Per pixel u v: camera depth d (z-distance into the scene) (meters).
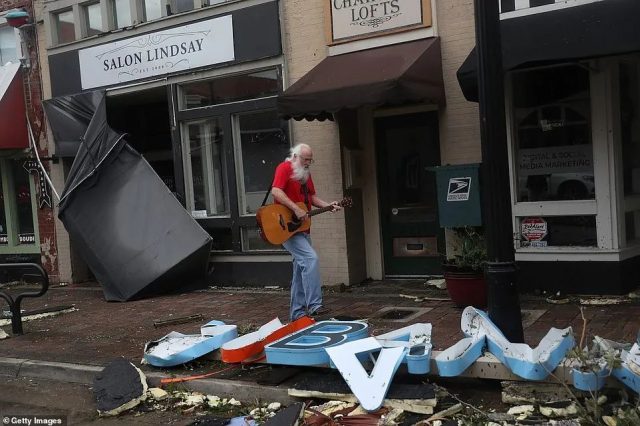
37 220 11.76
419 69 7.54
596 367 4.20
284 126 9.27
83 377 6.16
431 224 8.78
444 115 8.10
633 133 7.66
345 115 8.86
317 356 5.03
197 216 10.06
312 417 4.58
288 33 9.02
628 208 7.37
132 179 9.86
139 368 6.03
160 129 11.73
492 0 4.97
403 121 8.81
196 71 9.76
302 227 6.98
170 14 10.08
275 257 9.41
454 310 7.16
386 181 9.05
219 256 9.88
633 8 6.38
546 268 7.43
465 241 7.17
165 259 9.30
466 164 7.27
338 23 8.62
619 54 6.24
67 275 11.50
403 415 4.55
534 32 6.76
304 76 8.38
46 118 11.39
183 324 7.63
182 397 5.45
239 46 9.36
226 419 4.87
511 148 7.54
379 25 8.36
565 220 7.41
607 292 7.14
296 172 6.90
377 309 7.49
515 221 7.62
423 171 8.77
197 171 10.19
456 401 4.72
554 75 7.40
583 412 4.18
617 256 7.06
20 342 7.36
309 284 6.99
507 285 5.10
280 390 5.14
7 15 11.19
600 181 7.12
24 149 11.69
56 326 8.08
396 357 4.78
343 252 8.85
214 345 5.96
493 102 5.00
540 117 7.51
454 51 7.97
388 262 9.16
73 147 10.89
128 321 8.05
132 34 10.30
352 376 4.71
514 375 4.65
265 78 9.34
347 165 8.81
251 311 8.02
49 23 11.15
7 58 12.03
